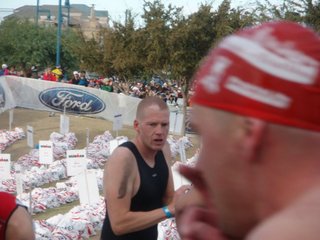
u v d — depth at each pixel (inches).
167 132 149.0
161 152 152.9
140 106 147.4
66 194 430.9
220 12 920.9
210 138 33.9
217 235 37.2
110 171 142.0
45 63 1961.1
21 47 1948.8
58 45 1635.1
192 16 924.6
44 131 816.9
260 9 860.6
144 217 139.5
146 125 145.5
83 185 362.0
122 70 1142.3
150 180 146.2
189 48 918.4
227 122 33.1
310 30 34.4
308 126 31.5
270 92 32.0
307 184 31.3
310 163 31.5
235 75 33.1
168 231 303.1
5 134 719.7
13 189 422.9
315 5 805.9
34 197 406.6
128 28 1110.4
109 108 919.0
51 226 328.8
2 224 108.6
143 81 1346.0
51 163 519.5
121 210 139.5
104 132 824.3
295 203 30.8
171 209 139.9
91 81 1344.7
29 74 1457.9
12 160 623.8
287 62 32.2
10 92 906.7
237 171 33.0
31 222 112.5
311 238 28.0
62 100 922.7
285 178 31.8
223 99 33.2
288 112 31.7
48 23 2433.6
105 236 147.3
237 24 904.9
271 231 29.4
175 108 1034.7
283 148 31.8
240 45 33.9
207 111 34.2
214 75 34.2
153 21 962.1
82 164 424.2
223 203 34.1
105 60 1190.3
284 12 839.1
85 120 943.0
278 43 33.0
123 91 1245.7
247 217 33.3
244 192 32.9
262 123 32.0
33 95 920.3
